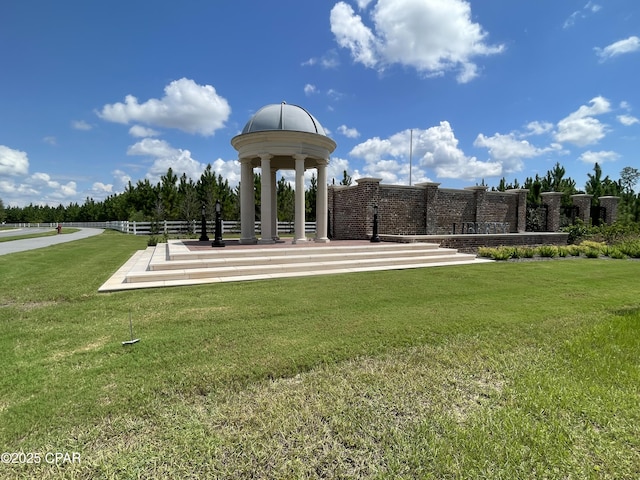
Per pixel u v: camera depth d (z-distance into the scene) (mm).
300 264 10516
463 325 5242
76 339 4637
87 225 59188
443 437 2639
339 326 5168
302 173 13945
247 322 5363
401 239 15297
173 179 41625
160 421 2818
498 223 20703
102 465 2332
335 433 2691
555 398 3180
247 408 3010
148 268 9289
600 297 7191
